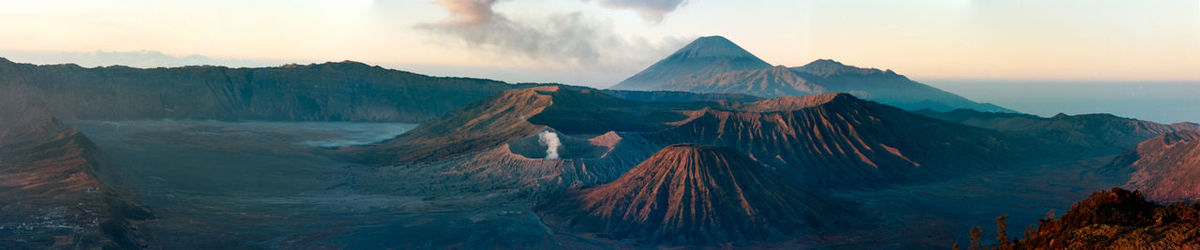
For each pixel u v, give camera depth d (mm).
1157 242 23922
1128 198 26891
